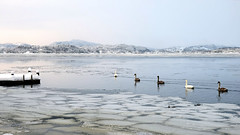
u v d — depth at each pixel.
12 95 23.77
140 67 73.31
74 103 20.20
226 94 26.36
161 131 13.31
